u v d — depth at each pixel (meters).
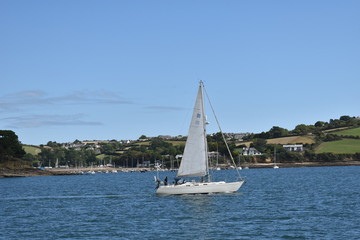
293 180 119.75
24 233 42.94
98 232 42.59
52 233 42.62
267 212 52.38
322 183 102.62
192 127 67.31
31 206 64.75
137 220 48.69
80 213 55.50
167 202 62.31
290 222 45.69
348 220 46.03
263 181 118.50
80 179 180.62
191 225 45.03
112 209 58.34
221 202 61.19
